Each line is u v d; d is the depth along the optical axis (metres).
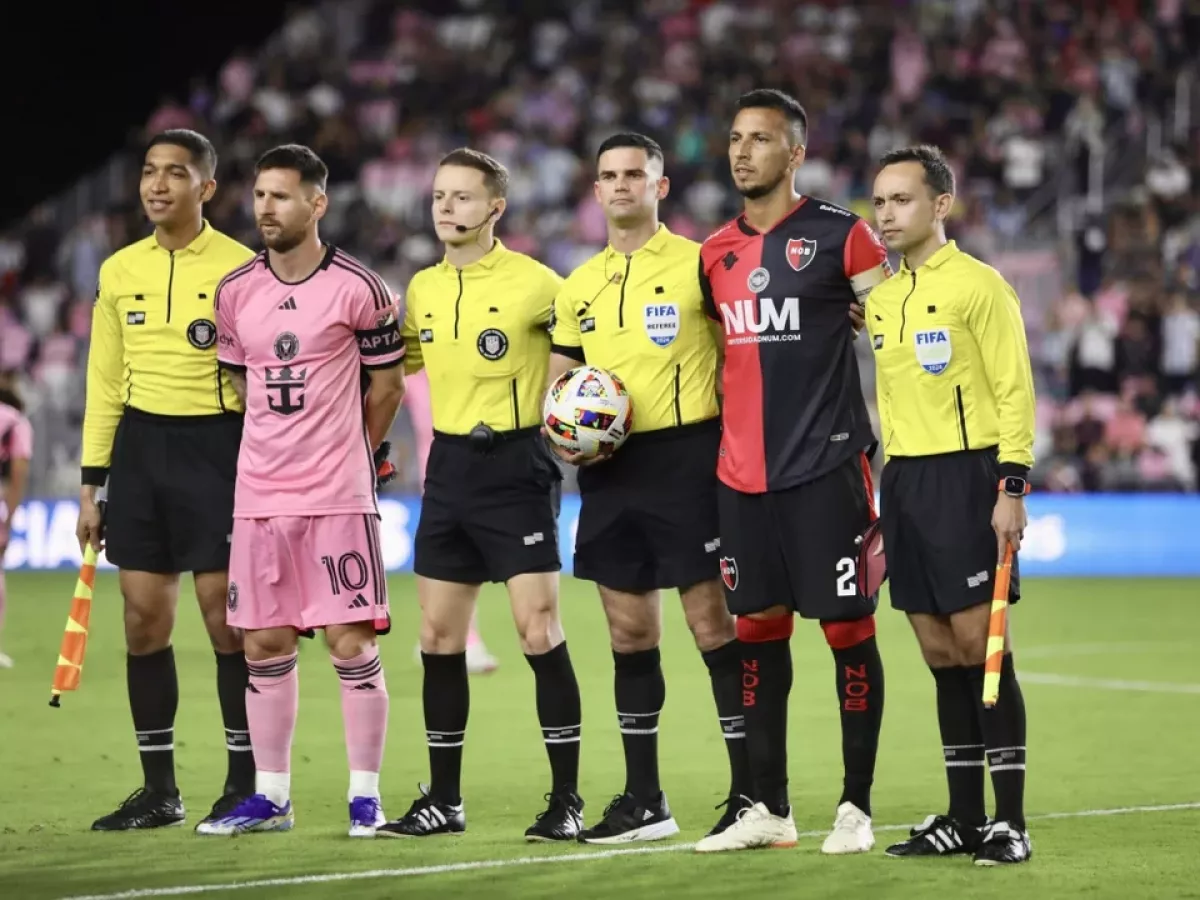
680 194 83.94
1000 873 18.70
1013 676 19.69
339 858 19.75
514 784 25.25
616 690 21.47
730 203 83.44
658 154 21.44
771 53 93.50
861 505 20.16
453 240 21.72
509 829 21.86
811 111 89.50
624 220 21.27
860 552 20.03
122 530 22.30
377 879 18.50
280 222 20.98
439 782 21.72
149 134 86.81
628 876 18.67
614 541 21.27
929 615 19.84
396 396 21.89
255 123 89.00
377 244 81.31
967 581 19.41
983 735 19.69
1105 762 27.06
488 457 21.52
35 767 26.47
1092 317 72.69
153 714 22.22
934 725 31.06
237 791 22.58
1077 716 32.31
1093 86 89.44
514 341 21.56
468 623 21.97
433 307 21.83
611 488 21.19
